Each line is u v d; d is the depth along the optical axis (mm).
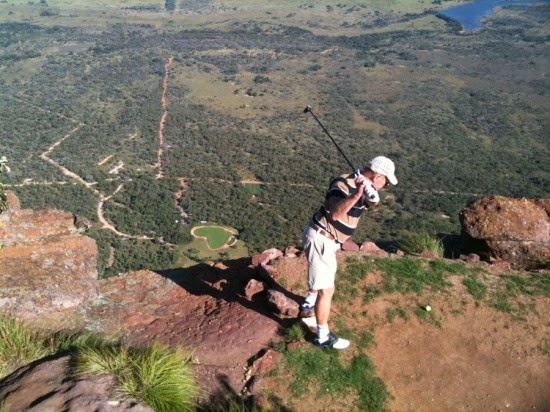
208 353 5414
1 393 3883
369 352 5508
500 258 8133
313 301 5555
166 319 6117
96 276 6945
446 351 5633
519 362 5574
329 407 4902
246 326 5766
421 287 6395
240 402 4812
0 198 7273
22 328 5242
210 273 6922
